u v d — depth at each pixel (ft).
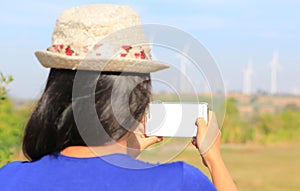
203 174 9.27
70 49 9.17
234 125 179.52
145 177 9.02
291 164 120.47
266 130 211.82
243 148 155.33
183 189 8.97
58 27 9.42
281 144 172.55
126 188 8.97
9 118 29.78
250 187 96.22
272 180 101.60
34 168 9.44
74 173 9.17
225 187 9.78
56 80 9.28
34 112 9.41
